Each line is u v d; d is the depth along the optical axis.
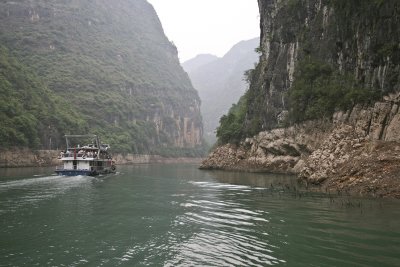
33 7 185.25
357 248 13.60
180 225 18.03
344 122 37.09
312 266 11.88
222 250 13.77
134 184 38.91
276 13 66.75
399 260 12.27
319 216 19.28
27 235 16.00
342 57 42.38
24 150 83.38
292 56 56.41
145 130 188.62
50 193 29.05
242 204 24.30
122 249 14.02
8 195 27.55
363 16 37.22
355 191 26.50
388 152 27.70
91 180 41.91
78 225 18.00
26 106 97.44
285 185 34.22
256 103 68.38
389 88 31.91
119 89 187.25
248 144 68.12
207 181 42.94
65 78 157.12
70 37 194.25
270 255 13.05
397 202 22.67
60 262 12.53
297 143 49.41
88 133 123.56
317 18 51.25
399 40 31.72
